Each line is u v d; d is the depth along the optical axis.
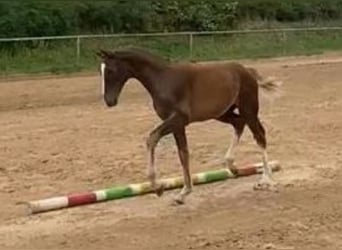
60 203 10.05
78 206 10.33
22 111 20.30
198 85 10.48
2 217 10.01
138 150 14.54
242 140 15.38
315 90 24.56
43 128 17.23
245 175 11.76
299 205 10.70
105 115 19.33
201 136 16.08
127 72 10.28
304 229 9.52
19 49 31.62
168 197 11.05
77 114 19.56
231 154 11.49
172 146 14.67
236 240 9.04
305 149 14.77
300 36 41.38
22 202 10.76
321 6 48.75
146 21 39.22
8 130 16.94
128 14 38.53
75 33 35.78
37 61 30.95
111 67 10.20
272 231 9.42
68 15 35.69
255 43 38.69
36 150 14.53
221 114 10.86
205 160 13.71
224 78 10.75
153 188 10.48
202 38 37.81
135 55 10.27
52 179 12.19
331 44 41.47
